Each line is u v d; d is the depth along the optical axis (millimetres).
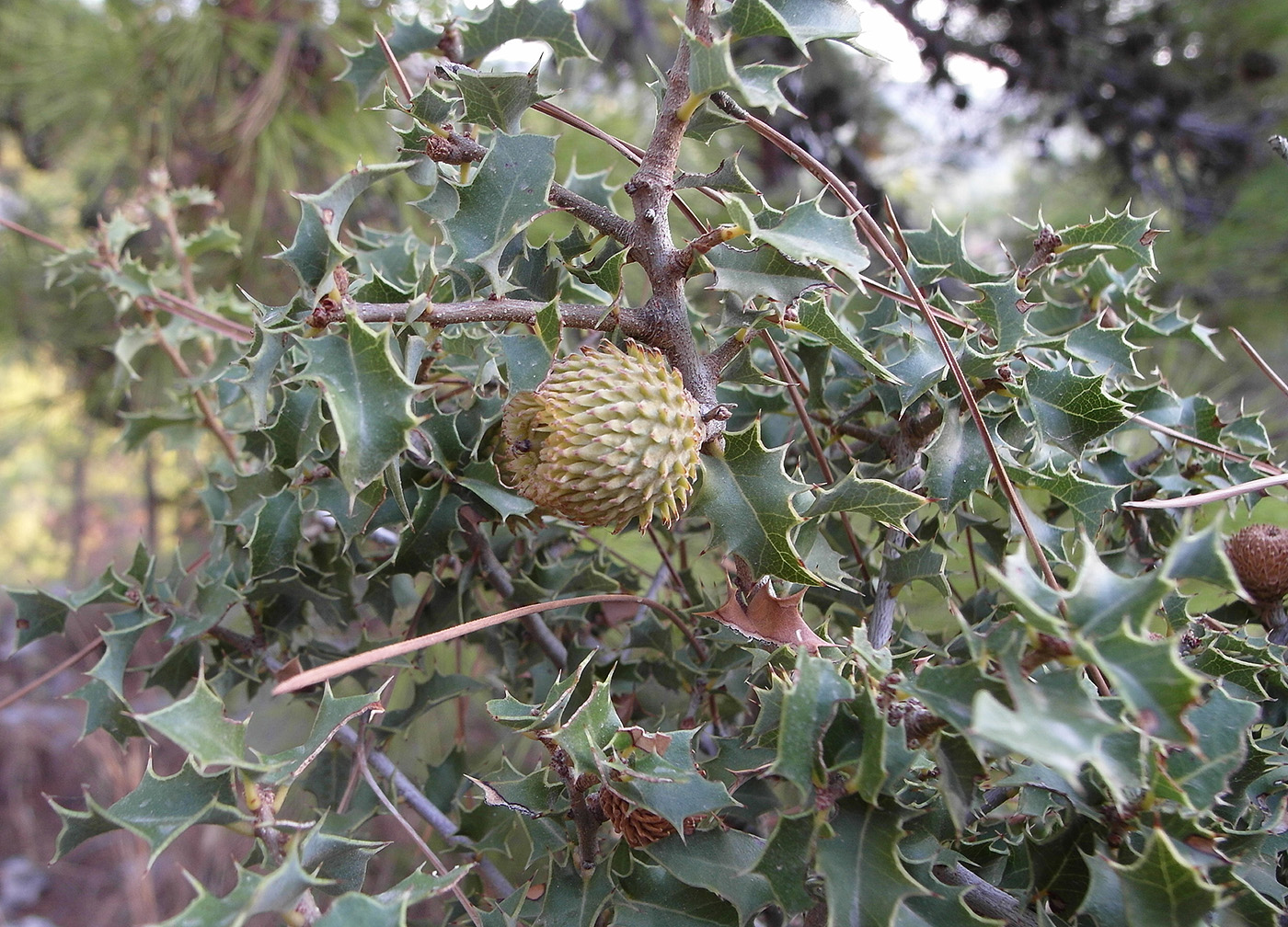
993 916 220
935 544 302
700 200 566
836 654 237
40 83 625
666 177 233
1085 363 292
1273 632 280
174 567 312
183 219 579
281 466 263
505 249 239
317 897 256
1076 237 281
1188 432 307
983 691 179
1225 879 210
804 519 234
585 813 228
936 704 196
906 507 237
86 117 624
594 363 233
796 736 200
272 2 583
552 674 300
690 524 345
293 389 268
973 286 263
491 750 424
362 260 311
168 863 792
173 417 360
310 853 216
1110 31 807
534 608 244
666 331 241
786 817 201
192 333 377
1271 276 739
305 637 327
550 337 233
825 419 301
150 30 585
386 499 275
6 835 951
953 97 795
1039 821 245
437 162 248
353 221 579
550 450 227
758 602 244
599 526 233
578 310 236
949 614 335
